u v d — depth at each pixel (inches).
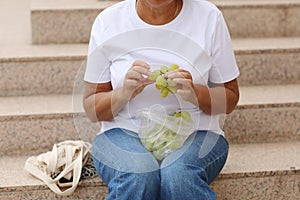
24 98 138.3
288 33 159.0
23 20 181.3
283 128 133.0
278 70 145.7
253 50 143.3
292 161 121.5
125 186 98.6
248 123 131.6
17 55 139.7
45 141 129.0
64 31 151.9
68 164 113.5
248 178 116.6
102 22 107.3
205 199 98.8
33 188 112.5
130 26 105.8
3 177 116.0
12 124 127.4
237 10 155.5
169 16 104.4
